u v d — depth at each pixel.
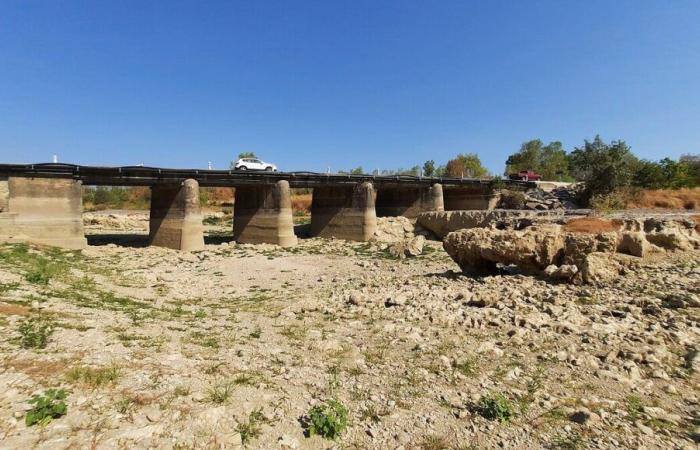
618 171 46.22
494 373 8.82
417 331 11.99
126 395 6.29
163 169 36.47
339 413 6.25
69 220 32.97
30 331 8.68
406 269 27.69
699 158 67.31
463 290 17.31
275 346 10.39
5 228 29.92
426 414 6.80
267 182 41.09
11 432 5.01
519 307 13.93
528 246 18.89
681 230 20.58
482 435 6.21
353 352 10.07
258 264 30.59
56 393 5.96
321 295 19.61
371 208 44.00
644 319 12.29
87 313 11.88
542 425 6.55
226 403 6.46
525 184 56.50
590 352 9.98
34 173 31.69
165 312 14.48
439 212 44.22
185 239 36.88
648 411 7.11
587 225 22.08
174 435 5.38
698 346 10.13
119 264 29.08
